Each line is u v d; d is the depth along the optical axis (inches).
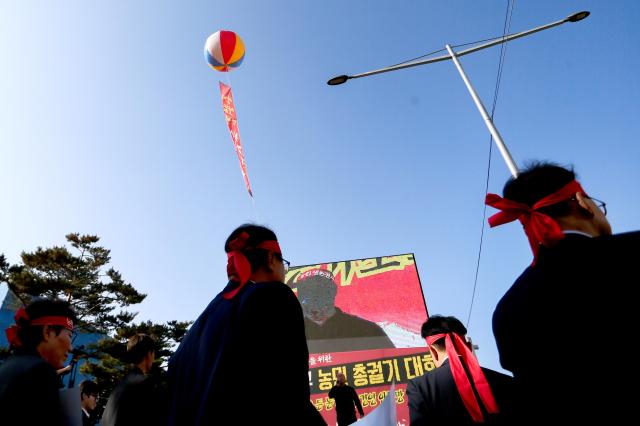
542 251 56.9
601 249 49.6
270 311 55.7
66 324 98.3
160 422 62.3
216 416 48.2
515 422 90.4
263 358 51.7
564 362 47.0
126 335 855.7
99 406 740.0
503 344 57.6
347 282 632.4
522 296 55.6
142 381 120.4
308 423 50.8
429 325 114.8
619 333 43.3
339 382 350.6
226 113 266.7
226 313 60.2
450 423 95.0
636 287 44.1
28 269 847.7
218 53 279.1
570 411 45.8
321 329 591.5
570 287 49.1
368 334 578.6
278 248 72.2
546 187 60.4
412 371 537.6
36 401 76.2
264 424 47.7
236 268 65.6
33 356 86.4
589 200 59.6
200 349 59.9
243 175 235.3
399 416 507.8
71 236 1031.0
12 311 323.0
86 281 927.0
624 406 41.6
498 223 63.5
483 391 95.3
